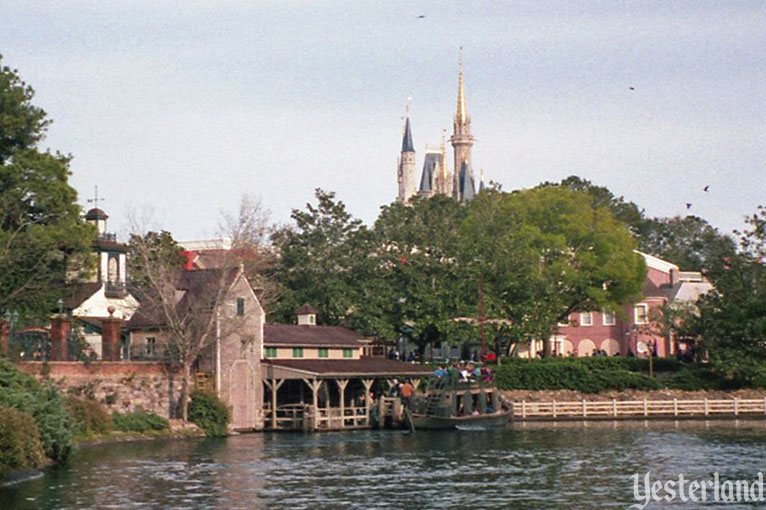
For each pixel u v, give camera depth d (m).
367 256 128.62
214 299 98.06
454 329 122.88
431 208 136.00
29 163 92.12
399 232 128.62
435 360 135.75
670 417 118.25
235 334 101.06
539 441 90.31
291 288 129.50
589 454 79.06
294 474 67.81
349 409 108.56
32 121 93.94
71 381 87.38
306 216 131.25
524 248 129.50
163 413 95.06
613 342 161.38
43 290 90.00
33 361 86.94
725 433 97.44
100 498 57.78
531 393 124.50
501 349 136.75
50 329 96.38
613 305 136.62
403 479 65.81
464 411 105.75
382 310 124.94
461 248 126.12
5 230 92.25
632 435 95.81
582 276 134.00
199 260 129.00
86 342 94.38
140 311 102.62
